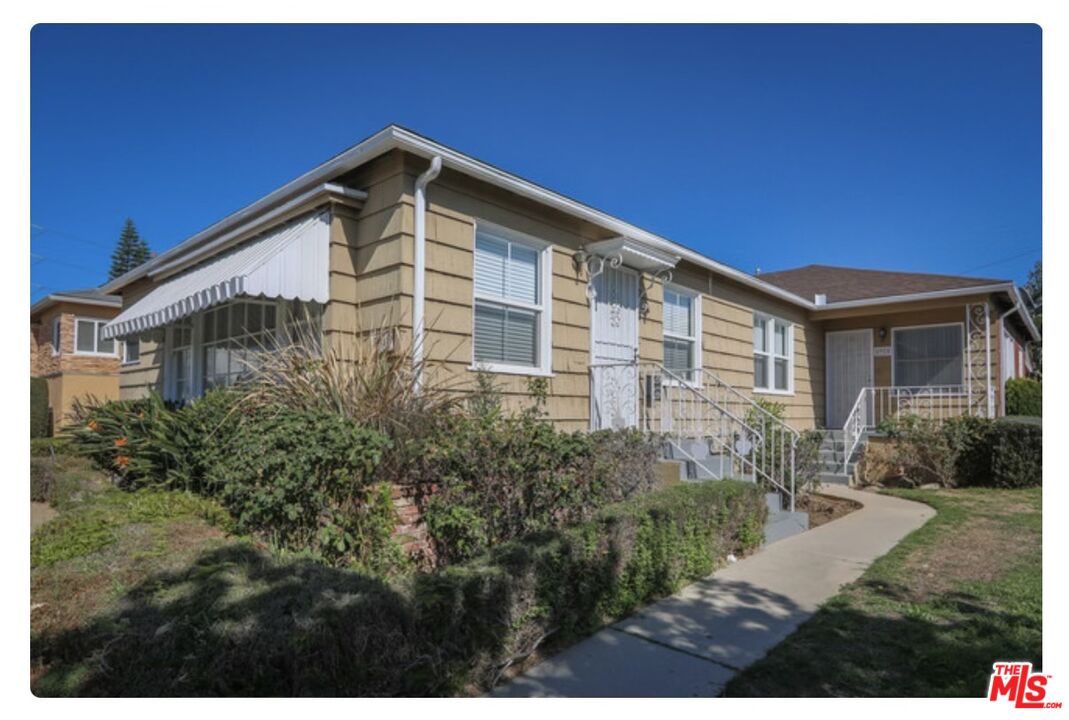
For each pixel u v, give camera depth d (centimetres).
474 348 720
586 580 407
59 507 540
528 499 506
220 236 901
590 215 843
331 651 269
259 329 788
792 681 340
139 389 1155
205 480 542
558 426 807
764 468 792
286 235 685
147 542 390
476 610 330
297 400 543
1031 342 2367
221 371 865
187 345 972
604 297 912
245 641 257
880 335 1520
